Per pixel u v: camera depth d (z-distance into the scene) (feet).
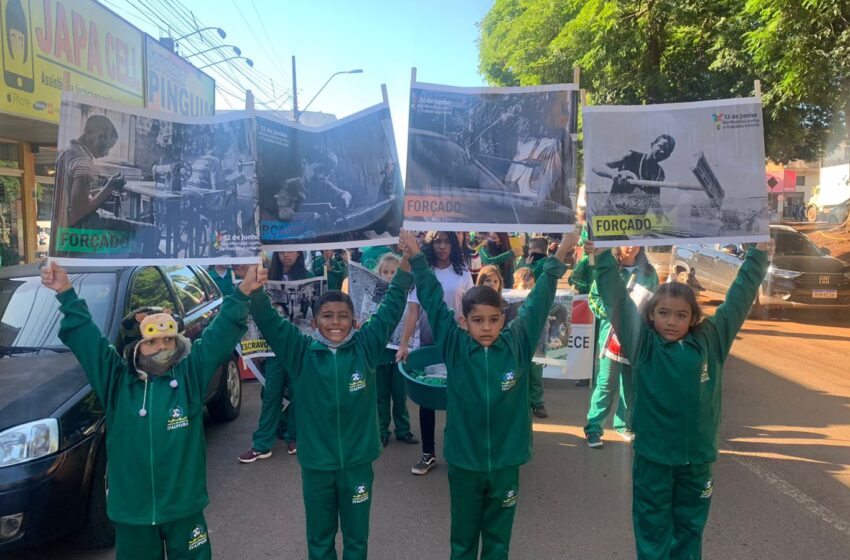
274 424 16.39
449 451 9.84
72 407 10.97
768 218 10.21
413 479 14.92
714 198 10.21
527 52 58.54
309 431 9.75
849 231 58.75
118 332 13.19
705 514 10.02
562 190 10.16
